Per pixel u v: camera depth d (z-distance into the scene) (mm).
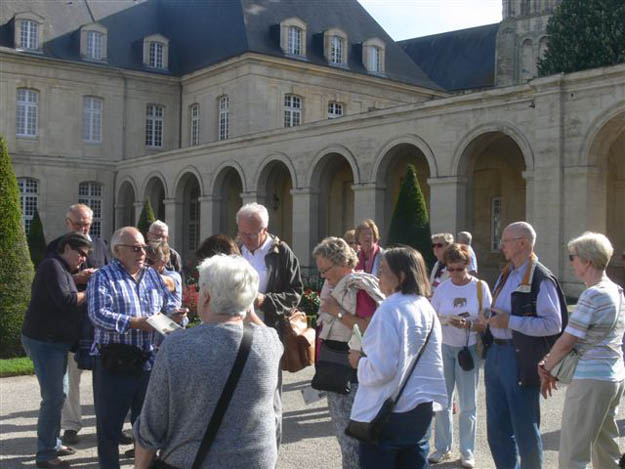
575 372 4895
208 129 39969
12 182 12242
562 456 4965
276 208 33406
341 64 39812
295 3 40719
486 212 28812
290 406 8773
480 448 7191
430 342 4277
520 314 5391
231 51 37719
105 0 44469
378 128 24203
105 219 40812
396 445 4148
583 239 5008
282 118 37500
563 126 19000
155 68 42219
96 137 40938
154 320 5008
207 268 3396
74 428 7344
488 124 20906
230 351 3238
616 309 4844
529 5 42969
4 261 11922
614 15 22969
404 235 19359
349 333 5293
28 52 38812
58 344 6355
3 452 6844
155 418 3205
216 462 3186
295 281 6285
